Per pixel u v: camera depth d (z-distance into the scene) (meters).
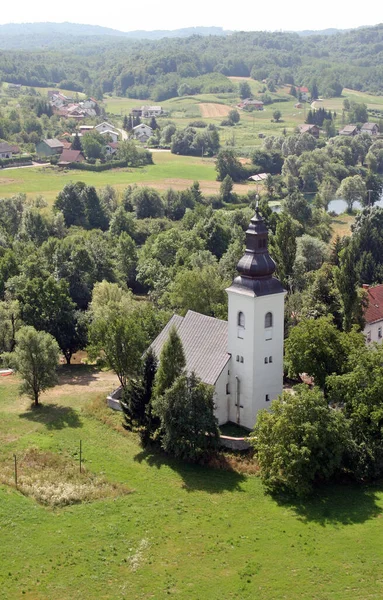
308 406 74.44
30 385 96.88
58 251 148.38
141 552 64.62
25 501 71.56
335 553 64.12
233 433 86.94
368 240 154.75
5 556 63.56
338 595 59.12
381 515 69.81
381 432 76.81
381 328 120.25
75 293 142.75
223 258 144.50
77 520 69.19
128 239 173.88
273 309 85.56
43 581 60.69
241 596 59.22
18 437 86.44
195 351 90.88
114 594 59.44
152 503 72.44
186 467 79.56
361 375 80.06
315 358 88.81
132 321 97.44
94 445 84.69
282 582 60.69
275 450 73.62
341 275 107.62
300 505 72.00
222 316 109.62
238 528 68.31
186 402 79.75
